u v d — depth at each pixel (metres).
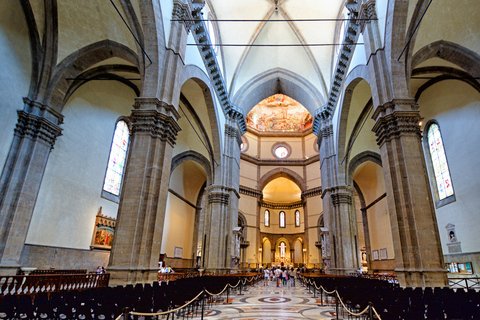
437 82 15.70
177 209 23.97
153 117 10.80
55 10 11.53
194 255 26.83
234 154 23.45
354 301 7.28
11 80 11.17
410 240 9.50
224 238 20.83
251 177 39.91
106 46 12.59
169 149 11.32
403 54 11.51
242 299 11.91
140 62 11.66
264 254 44.41
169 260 22.12
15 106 11.38
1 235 10.40
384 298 6.75
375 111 11.76
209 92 19.44
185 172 25.38
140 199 9.93
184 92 19.53
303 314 8.42
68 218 13.65
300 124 42.66
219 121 21.86
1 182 10.75
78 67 12.95
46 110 12.05
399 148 10.58
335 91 21.12
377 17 13.00
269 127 43.44
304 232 41.25
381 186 23.14
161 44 11.91
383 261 22.88
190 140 22.58
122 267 9.19
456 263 14.70
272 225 45.88
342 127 20.28
